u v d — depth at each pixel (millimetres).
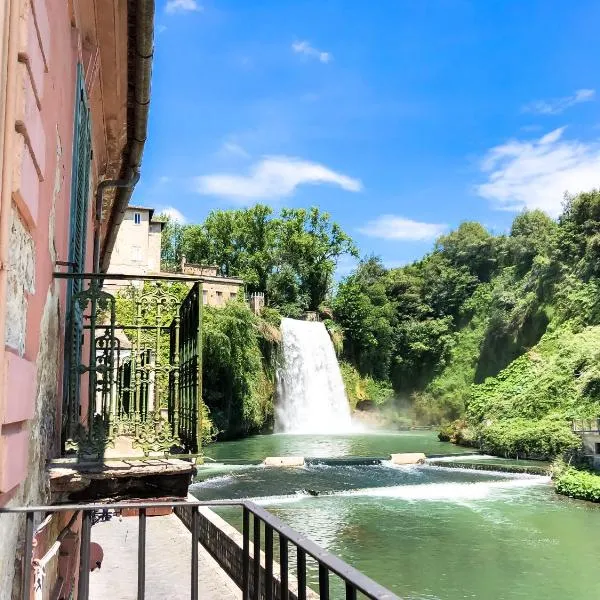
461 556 13062
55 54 2734
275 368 41969
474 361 51438
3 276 1653
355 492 19453
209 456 28500
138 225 40906
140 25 4594
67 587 3760
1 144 1618
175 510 12867
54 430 3240
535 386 33844
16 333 1952
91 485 3352
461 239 58250
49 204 2682
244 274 53188
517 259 52844
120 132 6648
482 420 35406
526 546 13688
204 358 35438
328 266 56156
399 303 56781
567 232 44375
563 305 42375
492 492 19750
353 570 1433
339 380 47156
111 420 3877
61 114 3092
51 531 3027
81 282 4660
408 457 26109
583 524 15508
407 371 54969
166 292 4234
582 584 11438
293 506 17562
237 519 15062
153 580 8031
